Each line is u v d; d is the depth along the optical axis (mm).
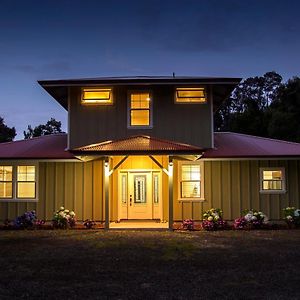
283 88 42031
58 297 8680
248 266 11492
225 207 20281
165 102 20656
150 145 18438
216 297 8586
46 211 20422
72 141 20547
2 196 20891
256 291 9016
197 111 20594
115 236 17078
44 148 21641
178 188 20484
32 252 13695
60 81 20125
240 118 42406
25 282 9914
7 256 13055
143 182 21219
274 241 15758
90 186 20453
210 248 14281
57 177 20531
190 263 11922
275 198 20328
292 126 38750
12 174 20703
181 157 19188
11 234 17828
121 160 19125
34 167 20766
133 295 8773
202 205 20344
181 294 8820
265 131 41250
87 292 9031
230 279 10078
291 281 9852
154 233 17922
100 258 12672
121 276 10453
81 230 18922
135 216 21109
